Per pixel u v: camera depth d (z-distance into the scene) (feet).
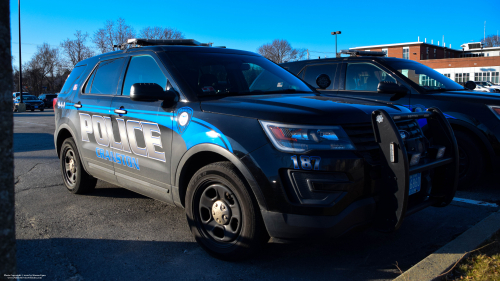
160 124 10.78
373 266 9.29
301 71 21.74
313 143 8.10
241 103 9.58
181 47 12.55
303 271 9.07
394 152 8.02
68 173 16.21
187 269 9.26
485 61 156.76
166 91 10.44
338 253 10.02
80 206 14.37
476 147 15.02
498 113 14.53
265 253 10.03
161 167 10.87
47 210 13.93
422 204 9.18
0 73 4.34
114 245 10.74
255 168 8.44
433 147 9.52
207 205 9.77
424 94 16.61
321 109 8.71
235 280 8.68
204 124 9.59
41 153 26.76
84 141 14.33
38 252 10.27
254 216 8.75
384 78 18.26
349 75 19.62
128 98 12.33
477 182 15.30
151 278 8.83
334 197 7.98
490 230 10.18
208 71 11.66
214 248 9.65
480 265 8.46
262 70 12.94
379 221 8.40
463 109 15.28
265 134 8.52
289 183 8.17
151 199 15.25
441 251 9.05
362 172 8.15
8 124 4.46
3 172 4.45
